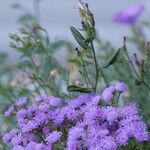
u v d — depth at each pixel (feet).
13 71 2.51
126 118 1.56
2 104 2.01
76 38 1.73
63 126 1.67
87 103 1.68
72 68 2.07
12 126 2.02
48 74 2.04
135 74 2.02
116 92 1.68
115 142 1.50
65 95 1.90
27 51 2.12
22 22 2.52
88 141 1.52
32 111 1.71
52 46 2.28
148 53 2.00
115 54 1.75
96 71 1.76
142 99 2.01
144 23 3.12
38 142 1.67
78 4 1.71
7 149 1.92
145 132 1.51
